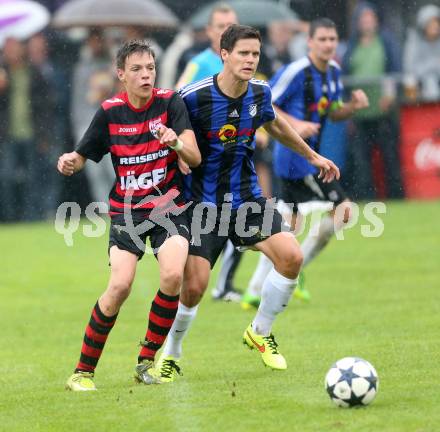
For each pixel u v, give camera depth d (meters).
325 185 36.03
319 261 45.69
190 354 28.88
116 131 24.72
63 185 60.12
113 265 24.42
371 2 62.94
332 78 36.62
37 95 57.94
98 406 22.70
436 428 19.95
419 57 61.31
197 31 55.53
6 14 58.00
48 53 59.22
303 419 20.84
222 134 25.75
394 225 54.47
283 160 36.22
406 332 30.34
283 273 25.81
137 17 57.56
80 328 33.88
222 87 25.66
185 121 24.61
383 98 59.78
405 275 41.16
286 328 32.16
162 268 24.27
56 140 58.75
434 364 25.66
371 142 60.16
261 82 26.22
